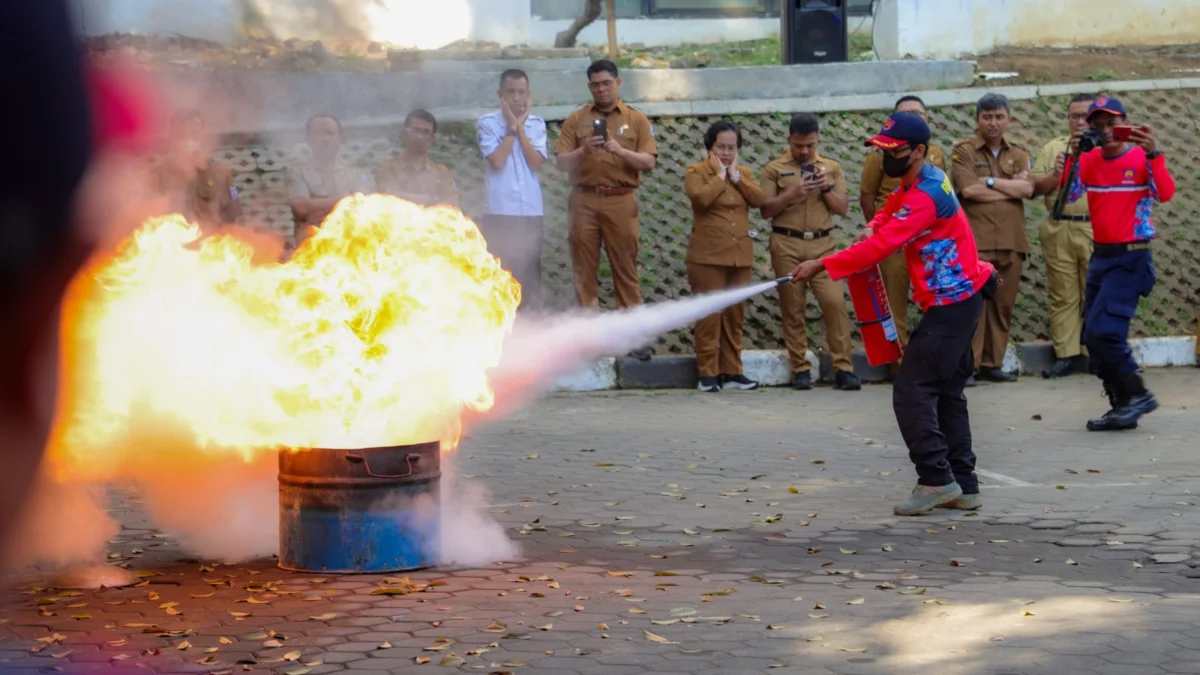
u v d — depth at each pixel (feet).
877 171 46.98
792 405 44.34
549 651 18.67
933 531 26.61
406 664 18.19
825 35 61.93
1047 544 25.36
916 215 27.20
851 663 18.07
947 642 19.01
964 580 22.72
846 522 27.53
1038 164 49.96
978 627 19.75
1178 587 22.09
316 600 21.53
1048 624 19.86
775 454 35.58
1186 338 52.16
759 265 53.67
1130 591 21.83
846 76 61.72
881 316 28.12
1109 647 18.63
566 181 55.67
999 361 48.80
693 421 41.11
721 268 46.96
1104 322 37.88
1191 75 65.00
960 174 48.19
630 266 47.19
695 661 18.19
